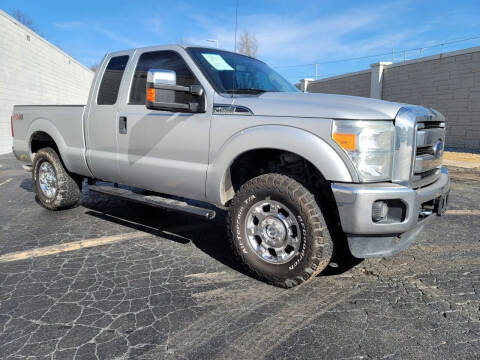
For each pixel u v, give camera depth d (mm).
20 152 5629
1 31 13273
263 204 3035
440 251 3854
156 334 2363
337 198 2688
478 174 8914
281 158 3299
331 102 2930
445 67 14859
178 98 3643
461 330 2416
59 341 2279
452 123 14812
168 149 3637
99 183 7184
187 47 3752
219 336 2346
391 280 3172
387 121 2723
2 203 5914
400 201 2699
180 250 3861
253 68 4074
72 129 4691
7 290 2939
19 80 14766
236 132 3137
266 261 3043
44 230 4492
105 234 4355
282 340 2307
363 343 2275
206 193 3412
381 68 17859
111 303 2746
